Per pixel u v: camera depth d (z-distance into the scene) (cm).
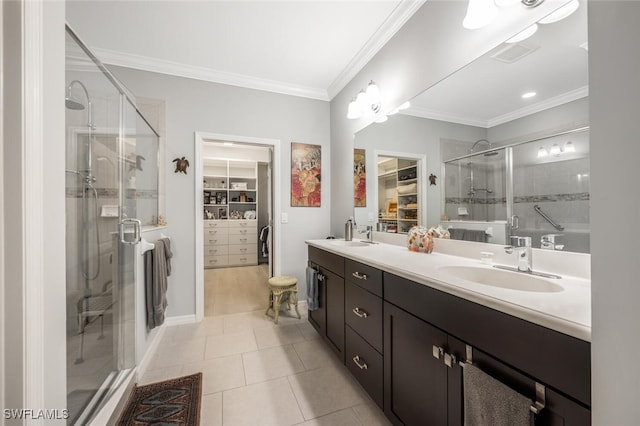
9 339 62
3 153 62
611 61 50
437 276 103
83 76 132
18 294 63
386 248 193
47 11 73
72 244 121
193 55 236
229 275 454
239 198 577
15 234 63
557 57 107
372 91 211
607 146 51
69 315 118
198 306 256
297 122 298
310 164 304
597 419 53
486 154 137
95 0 171
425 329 103
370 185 237
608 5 51
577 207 101
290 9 181
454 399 90
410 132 188
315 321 224
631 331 48
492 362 77
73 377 119
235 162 558
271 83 283
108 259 150
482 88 137
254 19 191
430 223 174
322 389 155
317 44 221
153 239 212
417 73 179
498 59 129
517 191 123
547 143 111
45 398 71
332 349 189
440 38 161
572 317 61
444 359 93
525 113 119
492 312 78
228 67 255
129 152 188
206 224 518
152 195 241
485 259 133
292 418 132
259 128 282
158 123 247
